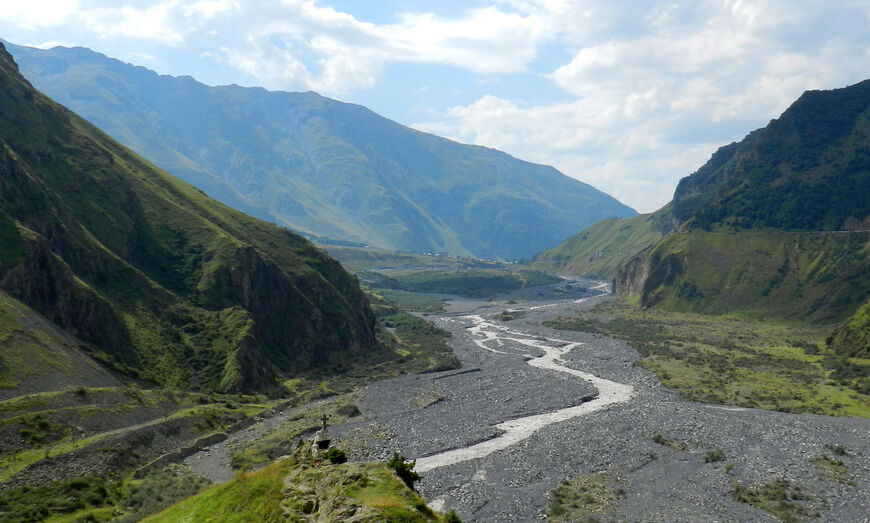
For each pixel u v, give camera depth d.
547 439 92.19
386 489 42.25
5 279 102.38
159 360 119.56
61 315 108.94
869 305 165.88
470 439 92.88
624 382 137.00
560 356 170.12
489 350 182.75
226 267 153.75
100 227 143.62
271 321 157.12
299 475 46.38
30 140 146.00
